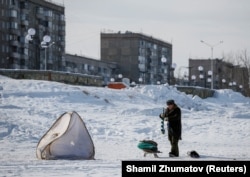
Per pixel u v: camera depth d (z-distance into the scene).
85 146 23.12
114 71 192.00
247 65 164.25
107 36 195.50
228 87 184.75
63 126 23.92
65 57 167.75
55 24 164.00
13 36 143.38
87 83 74.25
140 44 195.12
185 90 88.19
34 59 152.50
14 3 143.25
